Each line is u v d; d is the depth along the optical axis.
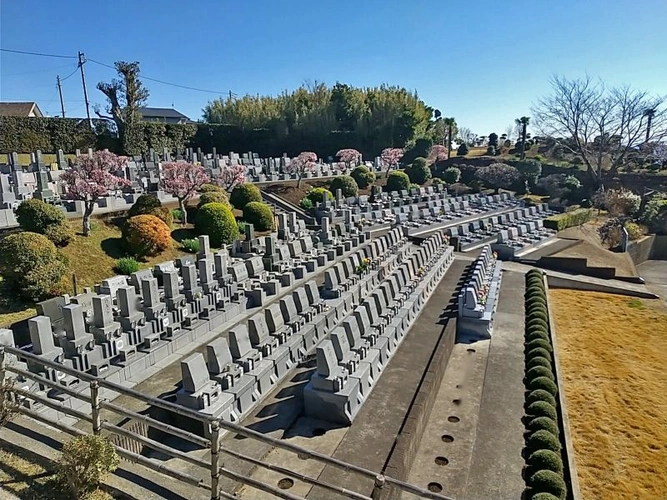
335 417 9.73
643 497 8.50
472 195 44.97
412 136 61.16
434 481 8.61
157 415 9.37
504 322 17.05
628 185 46.44
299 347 12.88
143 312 13.22
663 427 10.78
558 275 24.38
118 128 46.25
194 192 27.98
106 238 20.88
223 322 15.13
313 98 66.94
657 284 28.38
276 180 41.75
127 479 5.39
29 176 26.84
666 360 14.70
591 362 14.29
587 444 10.03
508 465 9.12
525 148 60.47
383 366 12.10
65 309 10.70
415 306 16.14
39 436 6.07
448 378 12.77
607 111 66.12
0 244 14.66
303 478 5.08
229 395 9.66
